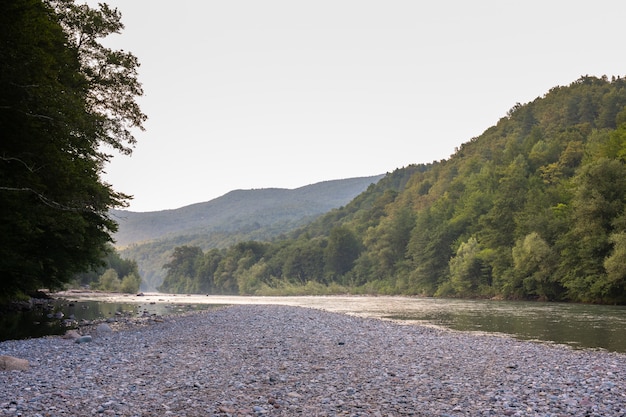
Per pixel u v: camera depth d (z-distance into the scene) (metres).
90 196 31.25
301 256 192.00
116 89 37.16
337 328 29.94
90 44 36.28
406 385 14.21
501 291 90.81
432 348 22.05
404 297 111.62
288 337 25.22
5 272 32.88
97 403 11.46
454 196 152.75
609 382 14.53
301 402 12.08
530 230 84.81
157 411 10.96
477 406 11.92
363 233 198.88
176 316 40.16
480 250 103.56
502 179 110.44
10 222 25.16
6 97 21.78
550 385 14.36
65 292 117.25
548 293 76.44
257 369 16.25
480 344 23.47
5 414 10.27
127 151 36.72
